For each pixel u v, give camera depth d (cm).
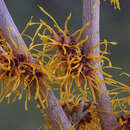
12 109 105
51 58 41
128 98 41
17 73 40
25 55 40
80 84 41
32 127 102
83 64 41
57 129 42
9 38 41
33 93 41
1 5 40
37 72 40
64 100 42
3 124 102
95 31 41
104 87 41
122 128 42
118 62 134
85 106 43
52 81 40
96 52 41
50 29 41
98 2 41
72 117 43
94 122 43
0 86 41
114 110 42
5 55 40
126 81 110
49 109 41
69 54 41
